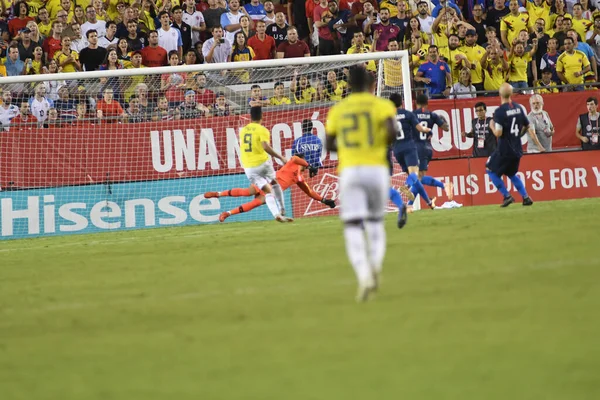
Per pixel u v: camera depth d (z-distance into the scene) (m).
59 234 57.97
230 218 59.56
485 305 22.12
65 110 60.19
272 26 70.31
